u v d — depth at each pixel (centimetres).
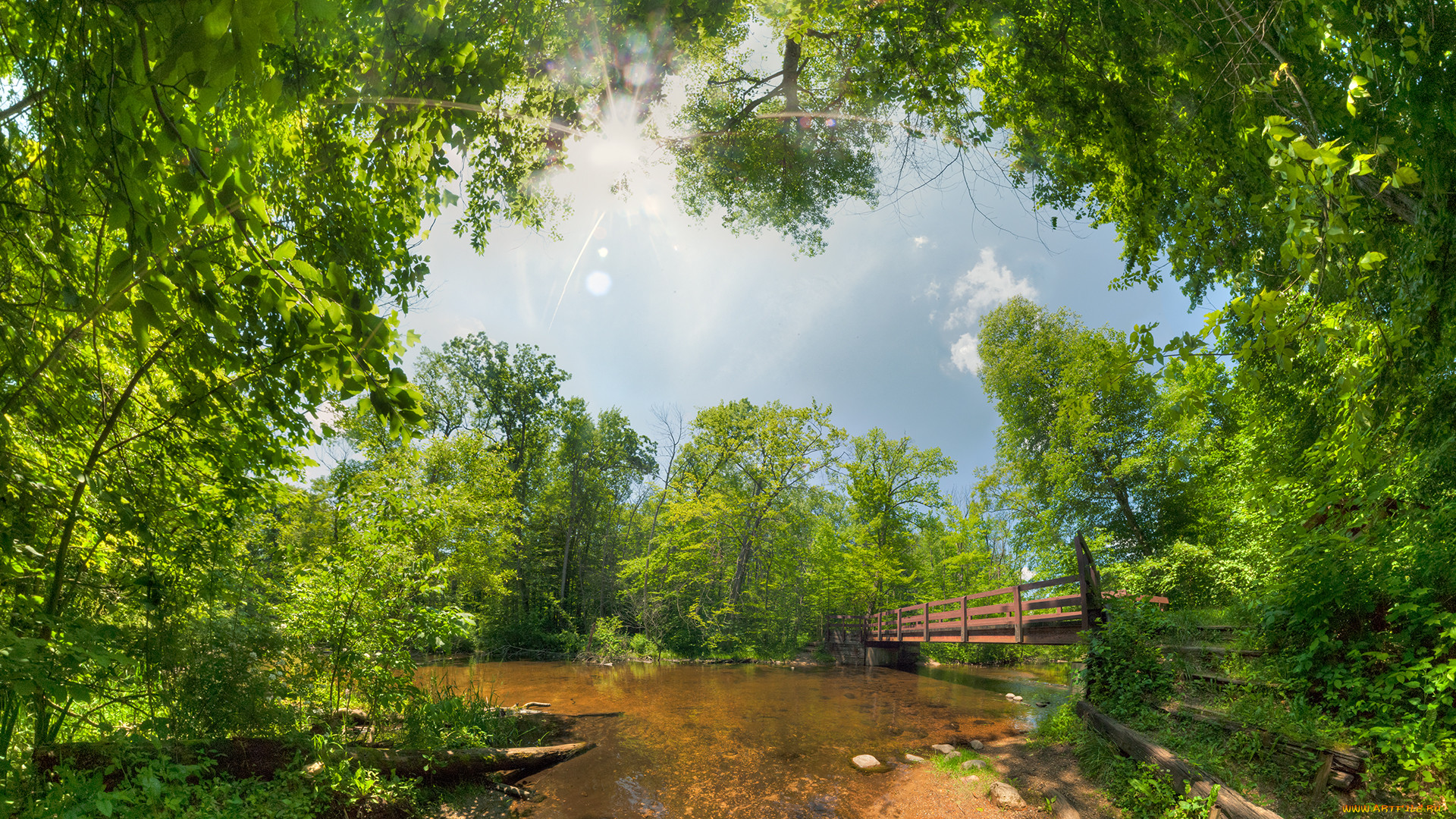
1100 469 1825
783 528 2688
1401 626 438
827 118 828
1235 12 313
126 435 391
